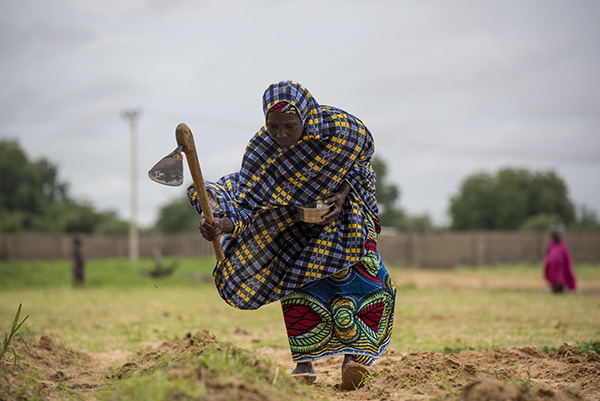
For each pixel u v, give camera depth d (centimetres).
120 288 2288
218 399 310
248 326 1003
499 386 348
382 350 464
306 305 447
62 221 6450
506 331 876
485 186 6356
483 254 3359
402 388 425
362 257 445
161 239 4281
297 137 414
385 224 6109
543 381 473
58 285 2492
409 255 3419
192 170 390
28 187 6638
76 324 1050
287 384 366
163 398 305
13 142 6838
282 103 406
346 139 428
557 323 983
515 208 6159
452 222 6388
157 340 828
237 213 434
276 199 435
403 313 1177
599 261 3353
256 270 443
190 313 1235
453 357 532
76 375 516
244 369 353
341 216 448
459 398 358
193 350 437
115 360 645
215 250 421
